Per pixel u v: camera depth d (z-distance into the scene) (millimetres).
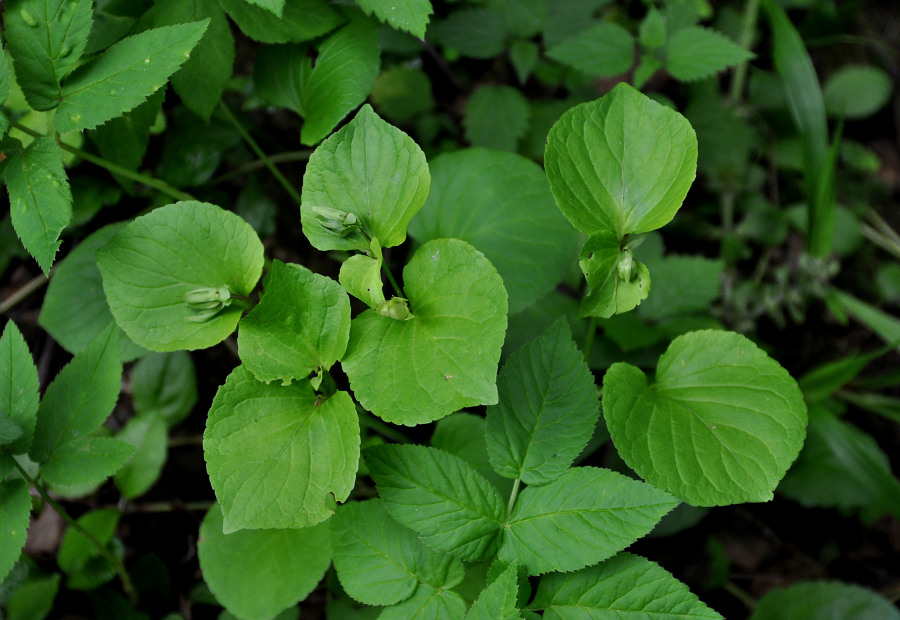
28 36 439
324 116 489
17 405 455
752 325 615
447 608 437
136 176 500
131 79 439
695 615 423
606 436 519
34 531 537
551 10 599
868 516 577
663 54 556
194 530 555
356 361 432
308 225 443
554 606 433
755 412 447
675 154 445
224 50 490
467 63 631
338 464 425
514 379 446
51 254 428
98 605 519
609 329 546
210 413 424
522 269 503
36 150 439
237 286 444
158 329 438
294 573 478
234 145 581
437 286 434
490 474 493
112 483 549
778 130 668
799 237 664
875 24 741
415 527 433
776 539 588
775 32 600
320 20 495
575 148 444
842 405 602
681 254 646
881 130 714
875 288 658
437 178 515
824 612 541
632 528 426
